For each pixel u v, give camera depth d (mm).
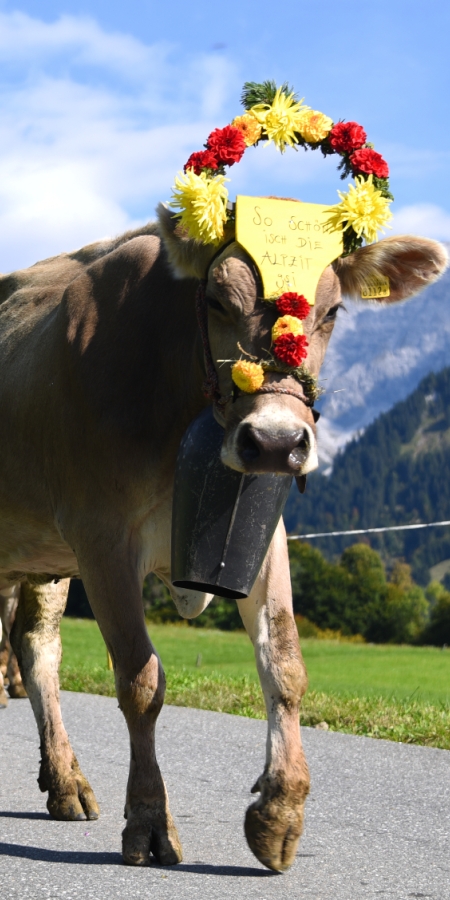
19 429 5320
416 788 5879
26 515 5422
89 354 4887
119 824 5117
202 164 4445
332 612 67750
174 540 4461
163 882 4066
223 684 9656
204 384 4371
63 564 5637
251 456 3898
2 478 5477
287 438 3840
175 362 4672
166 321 4746
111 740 7324
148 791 4379
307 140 4711
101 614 4602
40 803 5570
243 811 5395
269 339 4133
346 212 4379
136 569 4668
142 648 4488
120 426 4684
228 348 4234
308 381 4078
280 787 4191
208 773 6309
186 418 4684
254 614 4543
